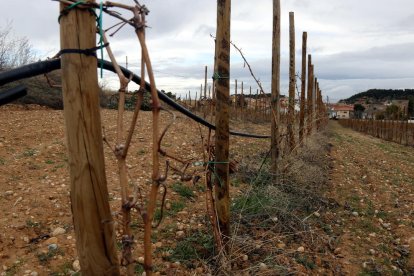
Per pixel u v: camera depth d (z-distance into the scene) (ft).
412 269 13.57
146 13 5.88
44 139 28.12
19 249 11.91
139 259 11.60
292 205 17.30
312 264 12.76
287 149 22.47
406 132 75.77
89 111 5.66
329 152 39.32
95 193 5.84
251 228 14.49
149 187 17.78
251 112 75.61
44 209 14.62
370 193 23.13
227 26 11.10
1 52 47.98
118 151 6.01
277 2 20.07
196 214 15.44
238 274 10.94
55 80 43.32
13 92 5.62
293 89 24.25
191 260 11.85
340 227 16.72
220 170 11.64
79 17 5.48
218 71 11.25
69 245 12.15
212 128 11.44
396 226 17.42
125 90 5.94
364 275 12.70
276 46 20.27
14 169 19.29
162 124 35.27
